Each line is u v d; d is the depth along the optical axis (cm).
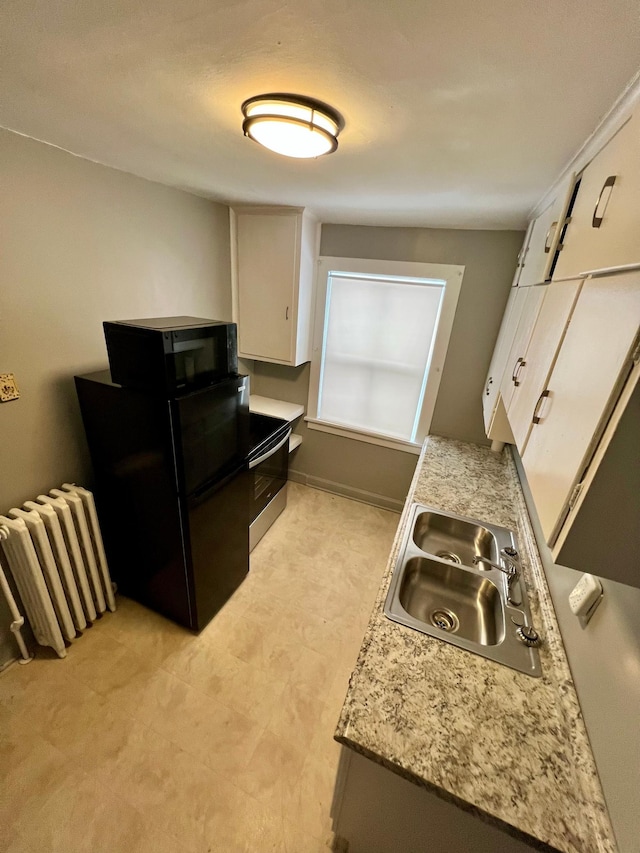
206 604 194
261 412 294
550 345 94
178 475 156
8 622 167
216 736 151
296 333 273
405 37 65
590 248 81
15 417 155
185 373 152
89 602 184
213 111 103
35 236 149
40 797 130
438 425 280
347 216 237
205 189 206
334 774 142
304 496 332
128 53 77
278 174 160
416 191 164
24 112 113
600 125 88
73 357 173
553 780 77
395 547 146
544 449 81
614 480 56
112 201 177
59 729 150
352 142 114
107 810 128
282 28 65
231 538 204
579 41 61
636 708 65
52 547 164
